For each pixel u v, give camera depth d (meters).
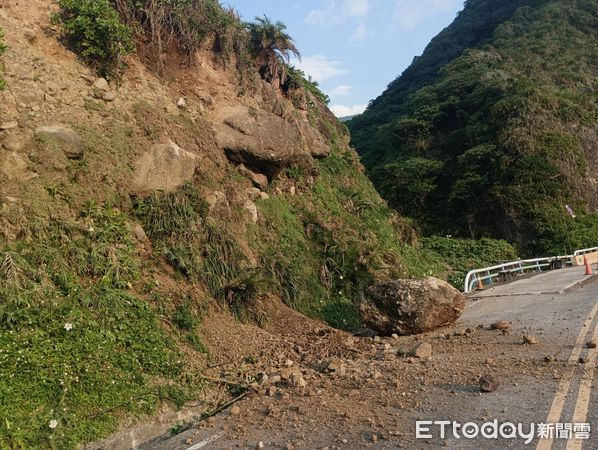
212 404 7.40
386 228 21.98
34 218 8.64
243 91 15.99
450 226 42.62
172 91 13.73
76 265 8.55
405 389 6.89
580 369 6.91
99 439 6.21
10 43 10.31
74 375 6.67
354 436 5.58
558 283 16.67
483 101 51.56
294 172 17.19
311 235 15.47
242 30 16.88
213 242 10.95
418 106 57.75
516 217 39.22
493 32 76.06
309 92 23.80
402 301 10.49
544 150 41.81
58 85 10.72
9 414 5.89
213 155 13.38
